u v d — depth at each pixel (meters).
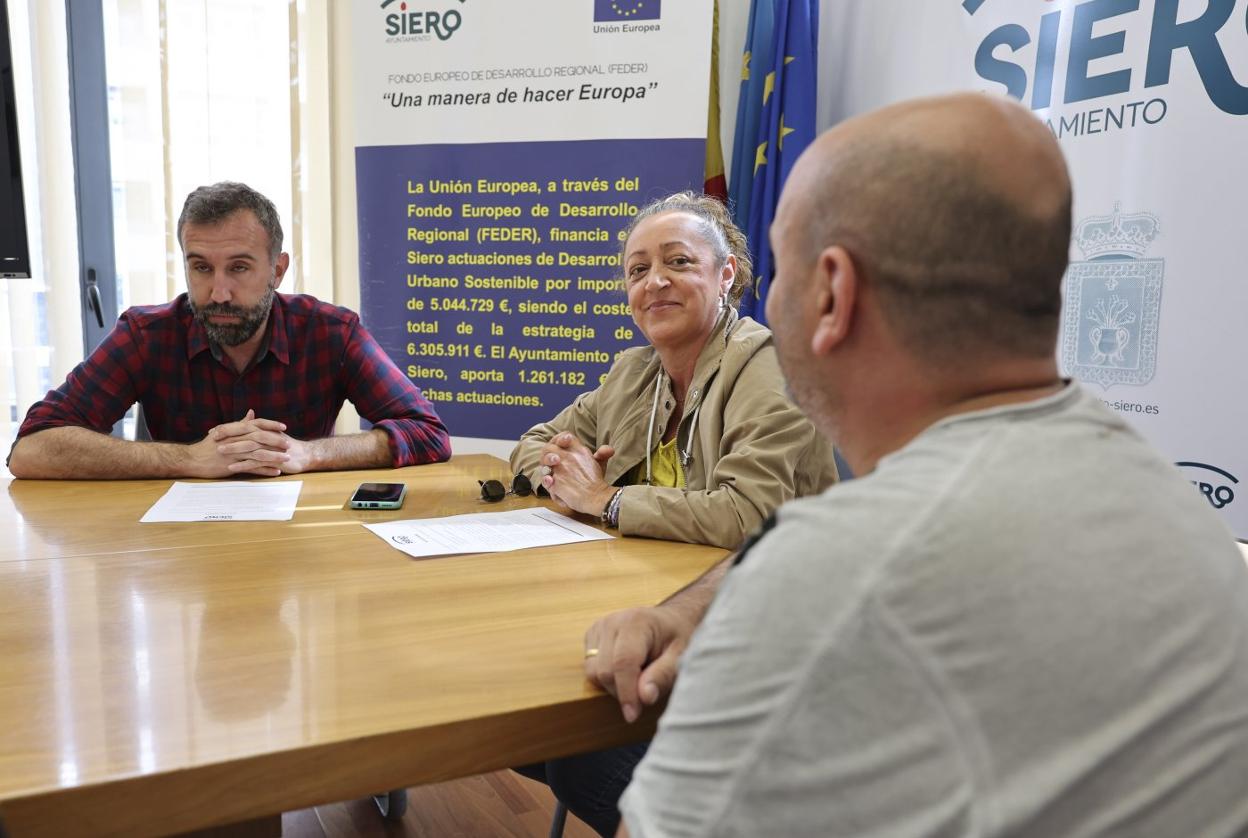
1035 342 0.56
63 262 3.01
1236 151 1.81
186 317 2.13
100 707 0.74
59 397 1.98
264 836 0.87
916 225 0.55
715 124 3.04
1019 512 0.49
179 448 1.80
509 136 2.92
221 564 1.18
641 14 2.80
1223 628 0.50
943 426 0.55
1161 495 0.53
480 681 0.81
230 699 0.76
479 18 2.90
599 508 1.44
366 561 1.20
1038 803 0.45
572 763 1.23
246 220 2.01
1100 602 0.47
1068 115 2.15
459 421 3.09
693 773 0.51
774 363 1.47
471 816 1.89
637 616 0.86
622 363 1.78
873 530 0.49
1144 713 0.47
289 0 3.07
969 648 0.46
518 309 2.99
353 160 3.20
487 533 1.36
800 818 0.48
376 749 0.71
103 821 0.63
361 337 2.23
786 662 0.48
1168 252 1.94
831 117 2.96
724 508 1.31
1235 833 0.47
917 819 0.46
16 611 0.98
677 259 1.55
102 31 3.02
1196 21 1.87
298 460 1.84
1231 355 1.84
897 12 2.65
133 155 3.07
